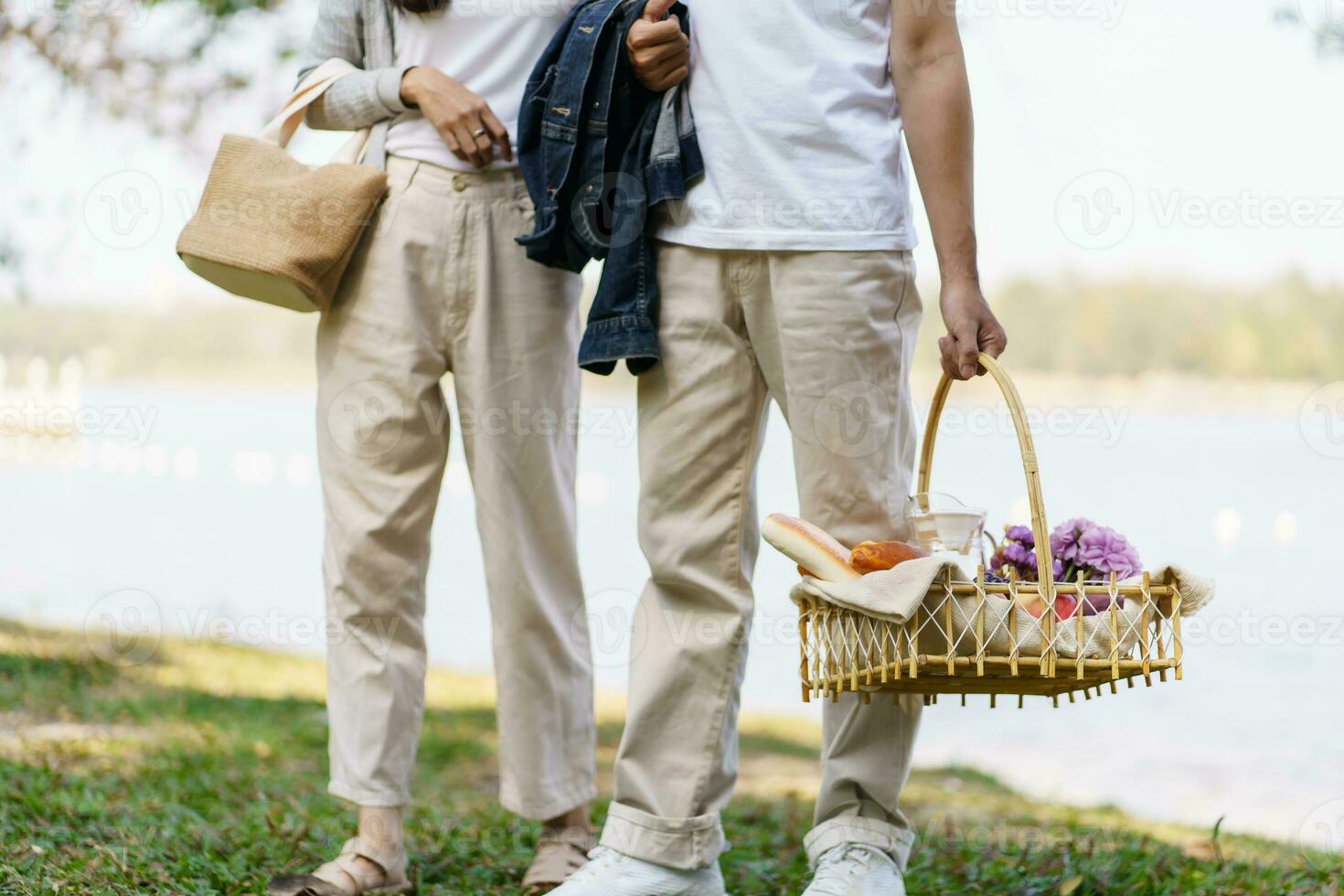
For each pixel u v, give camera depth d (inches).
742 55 89.4
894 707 92.6
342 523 100.6
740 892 105.7
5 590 301.3
